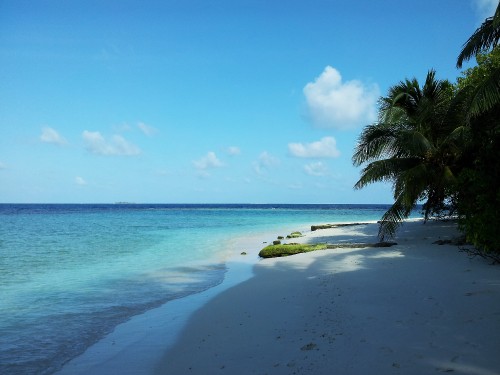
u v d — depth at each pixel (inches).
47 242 889.5
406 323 230.7
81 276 485.4
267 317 274.7
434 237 673.0
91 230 1270.9
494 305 253.6
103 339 256.1
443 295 286.5
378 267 424.2
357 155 676.1
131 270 528.4
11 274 498.0
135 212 3548.2
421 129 689.0
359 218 2352.4
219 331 255.8
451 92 769.6
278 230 1344.7
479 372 164.6
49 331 273.7
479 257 432.1
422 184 618.2
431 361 177.5
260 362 195.3
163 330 270.5
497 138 395.9
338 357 190.5
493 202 382.0
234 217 2573.8
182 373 193.5
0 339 257.9
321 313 269.0
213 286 422.3
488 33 496.1
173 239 990.4
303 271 446.6
